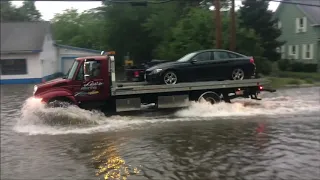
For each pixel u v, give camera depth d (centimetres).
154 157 729
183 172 631
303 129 949
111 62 1142
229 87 1235
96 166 689
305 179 579
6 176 646
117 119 1159
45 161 733
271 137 866
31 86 2772
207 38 2481
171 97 1200
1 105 1630
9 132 1021
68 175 644
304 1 3161
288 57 3497
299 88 2059
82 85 1130
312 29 3036
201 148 784
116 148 811
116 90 1134
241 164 664
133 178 610
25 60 3192
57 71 4050
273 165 653
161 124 1066
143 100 1208
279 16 3631
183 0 3481
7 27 3497
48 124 1094
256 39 2556
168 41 3020
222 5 3172
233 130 955
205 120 1111
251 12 3170
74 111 1091
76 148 825
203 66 1237
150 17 3694
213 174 615
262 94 1772
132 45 3881
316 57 2973
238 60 1284
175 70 1207
